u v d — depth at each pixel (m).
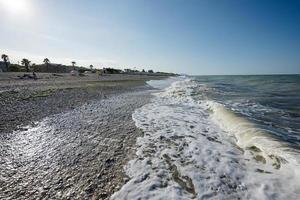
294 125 8.93
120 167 5.38
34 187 4.50
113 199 4.10
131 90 25.22
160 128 8.74
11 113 10.74
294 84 35.34
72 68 98.94
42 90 19.31
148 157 5.96
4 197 4.14
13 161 5.68
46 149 6.49
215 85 32.41
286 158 5.28
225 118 9.91
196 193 4.30
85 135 7.81
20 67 82.50
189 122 9.70
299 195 4.13
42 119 9.96
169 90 24.58
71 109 12.39
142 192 4.32
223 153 6.21
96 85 28.19
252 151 6.26
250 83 38.81
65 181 4.73
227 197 4.16
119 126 9.01
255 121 9.45
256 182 4.65
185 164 5.55
